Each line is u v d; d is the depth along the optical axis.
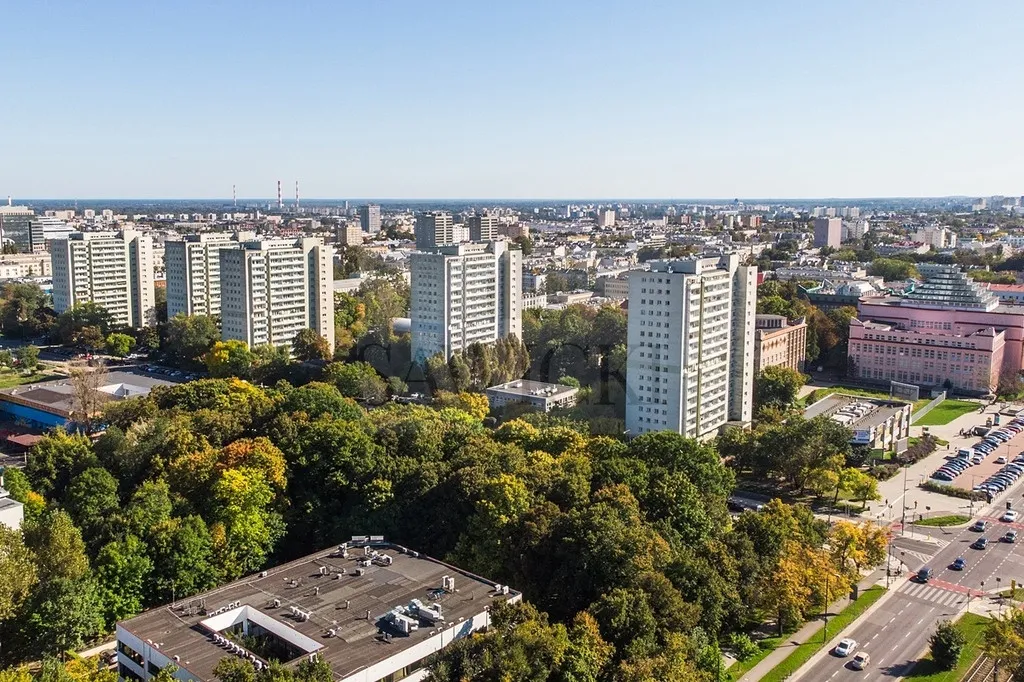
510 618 188.75
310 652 177.62
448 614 194.75
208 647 181.50
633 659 190.38
